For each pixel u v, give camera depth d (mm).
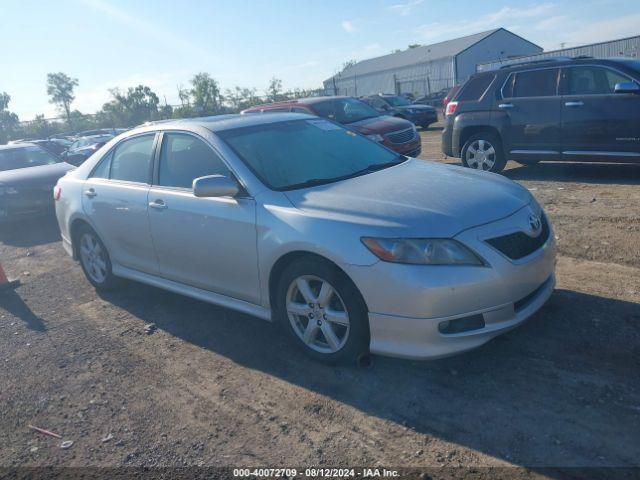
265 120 4801
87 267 5875
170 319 4957
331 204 3664
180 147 4656
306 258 3645
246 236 3953
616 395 3145
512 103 9023
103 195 5262
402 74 56781
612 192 7605
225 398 3596
